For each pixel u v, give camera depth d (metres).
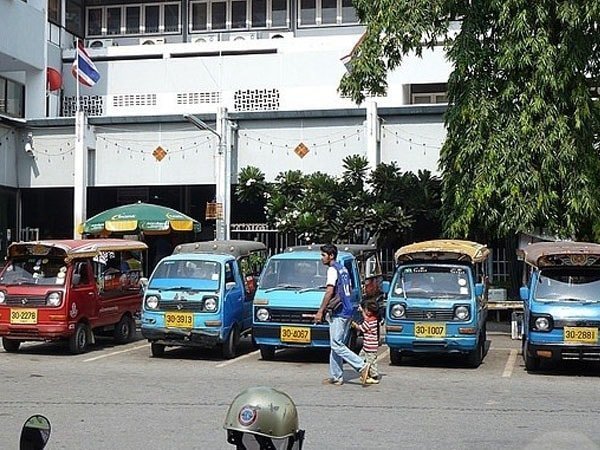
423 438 8.73
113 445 8.30
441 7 18.61
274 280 15.20
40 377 12.88
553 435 8.88
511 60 17.66
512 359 15.61
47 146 26.22
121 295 17.64
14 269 15.91
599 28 17.94
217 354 16.08
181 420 9.54
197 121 22.61
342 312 12.40
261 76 30.77
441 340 14.12
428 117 24.03
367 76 19.00
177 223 21.64
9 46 26.45
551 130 17.75
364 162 22.67
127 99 31.61
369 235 22.28
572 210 17.92
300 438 3.58
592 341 13.27
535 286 14.22
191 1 33.81
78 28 33.97
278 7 33.22
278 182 23.08
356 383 12.59
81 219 25.20
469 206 18.27
